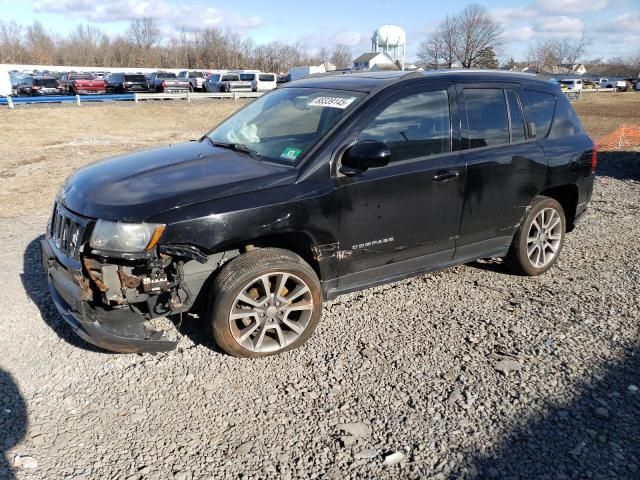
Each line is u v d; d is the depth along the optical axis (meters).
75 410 2.87
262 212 3.13
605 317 3.99
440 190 3.83
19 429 2.71
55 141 15.90
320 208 3.33
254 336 3.38
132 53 86.31
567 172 4.62
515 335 3.71
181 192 3.08
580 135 4.84
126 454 2.55
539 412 2.88
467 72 4.21
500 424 2.79
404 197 3.67
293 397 3.01
